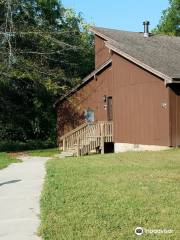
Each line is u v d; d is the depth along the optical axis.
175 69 22.42
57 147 31.80
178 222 8.53
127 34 29.14
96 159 18.42
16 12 31.30
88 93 29.19
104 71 27.64
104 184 12.28
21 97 33.78
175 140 22.08
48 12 36.81
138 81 23.89
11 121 34.06
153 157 18.33
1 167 17.42
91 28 30.97
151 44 27.11
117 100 25.62
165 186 11.71
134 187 11.66
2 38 29.17
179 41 29.34
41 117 34.75
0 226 8.84
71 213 9.37
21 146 31.83
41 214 9.48
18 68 29.42
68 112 31.14
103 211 9.38
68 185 12.36
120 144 25.41
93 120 28.83
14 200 11.13
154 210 9.34
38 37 31.19
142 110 23.64
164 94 22.09
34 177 14.61
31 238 8.02
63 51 34.34
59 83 31.88
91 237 7.80
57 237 7.88
